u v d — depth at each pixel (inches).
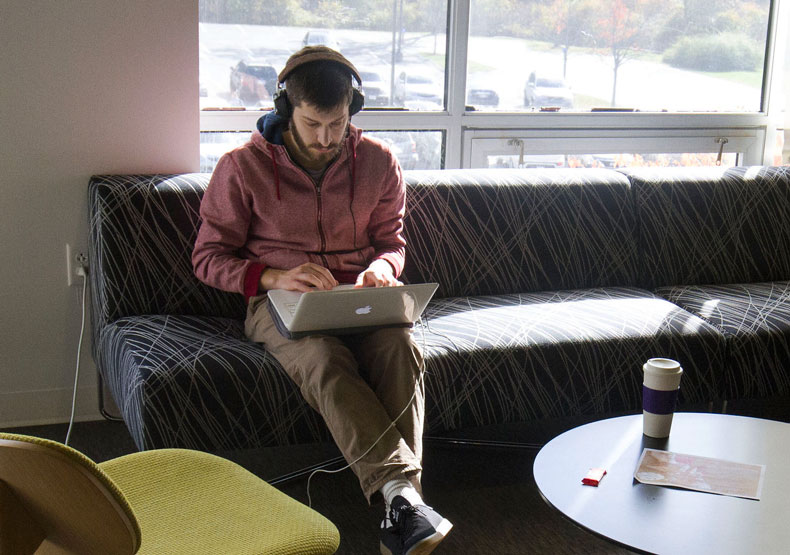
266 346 85.7
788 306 105.3
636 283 115.2
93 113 102.0
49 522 43.4
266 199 90.5
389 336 80.4
